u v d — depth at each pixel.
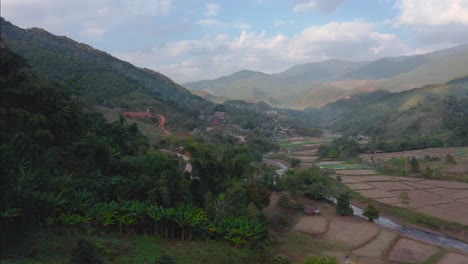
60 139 48.19
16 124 43.09
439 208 64.25
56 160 41.56
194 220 38.62
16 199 28.88
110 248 29.97
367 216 58.91
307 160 135.50
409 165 104.50
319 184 73.12
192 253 33.47
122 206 37.22
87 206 34.78
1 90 44.12
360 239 48.66
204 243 38.38
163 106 149.38
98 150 45.22
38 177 34.59
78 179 39.31
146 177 41.84
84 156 45.12
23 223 29.77
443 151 129.12
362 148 143.38
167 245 35.25
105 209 35.16
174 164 47.03
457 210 62.78
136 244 32.94
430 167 100.19
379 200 71.25
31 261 23.92
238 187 51.19
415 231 55.22
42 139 43.09
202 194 50.94
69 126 51.59
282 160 132.88
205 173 52.44
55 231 30.61
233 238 39.72
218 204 45.03
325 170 96.38
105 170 45.72
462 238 51.12
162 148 95.94
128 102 136.62
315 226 54.69
